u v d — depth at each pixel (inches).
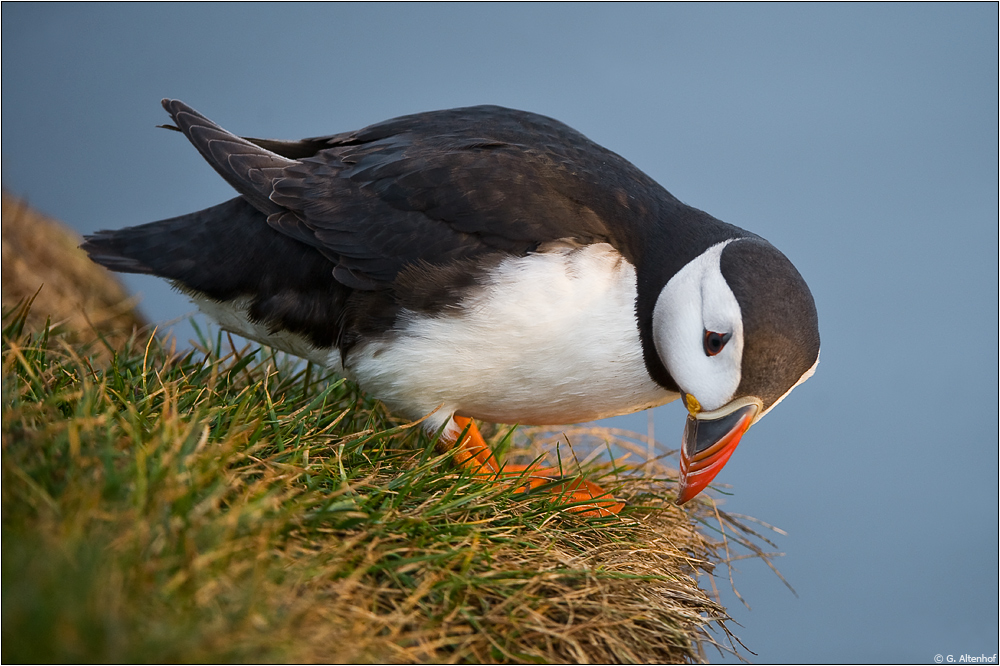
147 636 160.6
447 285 266.8
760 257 261.1
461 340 268.7
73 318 390.0
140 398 251.0
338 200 279.4
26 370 242.1
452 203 269.9
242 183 285.3
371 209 276.1
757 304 252.5
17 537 171.0
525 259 264.4
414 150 285.4
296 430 260.4
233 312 302.4
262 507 202.2
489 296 264.1
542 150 290.0
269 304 292.7
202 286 298.4
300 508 215.2
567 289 263.3
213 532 189.3
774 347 252.2
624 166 305.0
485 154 280.4
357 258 274.2
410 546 223.5
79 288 435.2
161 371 283.1
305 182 283.7
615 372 276.2
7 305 344.5
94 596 159.3
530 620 217.8
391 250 272.1
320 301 287.0
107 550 175.0
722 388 258.2
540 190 273.7
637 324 271.9
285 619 181.6
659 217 282.4
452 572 220.5
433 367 274.2
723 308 254.8
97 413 222.1
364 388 293.3
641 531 279.9
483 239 268.7
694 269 265.6
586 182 281.9
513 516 254.4
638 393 285.1
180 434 216.2
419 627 208.4
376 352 279.1
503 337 266.7
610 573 239.8
